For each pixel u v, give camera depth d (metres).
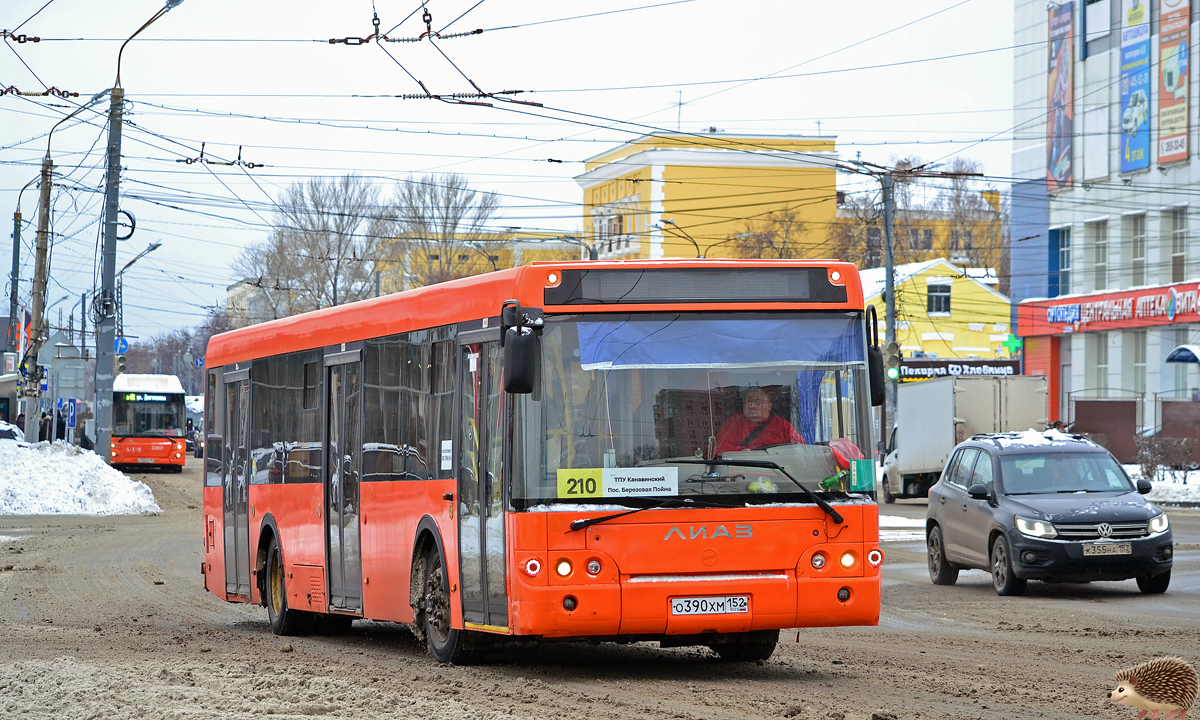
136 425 70.81
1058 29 62.81
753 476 12.08
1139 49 58.12
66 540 35.19
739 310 12.38
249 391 19.70
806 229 100.00
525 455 11.94
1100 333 61.53
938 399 49.22
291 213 82.19
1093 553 21.09
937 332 87.12
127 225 45.44
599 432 11.95
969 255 111.50
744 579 11.90
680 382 12.13
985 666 13.51
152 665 13.08
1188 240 56.25
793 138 99.56
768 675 12.85
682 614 11.80
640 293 12.27
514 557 11.88
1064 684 12.12
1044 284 64.75
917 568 27.53
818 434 12.30
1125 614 19.02
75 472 46.94
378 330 15.42
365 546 15.53
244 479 19.77
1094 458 23.05
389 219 80.56
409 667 13.60
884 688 11.88
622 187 100.25
